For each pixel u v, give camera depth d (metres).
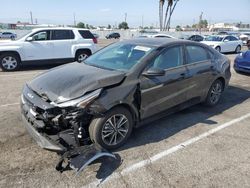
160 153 3.92
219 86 6.03
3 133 4.30
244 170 3.59
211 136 4.55
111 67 4.35
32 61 10.51
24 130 4.43
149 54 4.33
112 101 3.62
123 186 3.16
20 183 3.12
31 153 3.73
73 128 3.45
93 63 4.70
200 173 3.48
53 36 10.82
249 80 9.05
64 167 3.42
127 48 4.74
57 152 3.62
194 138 4.45
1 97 6.28
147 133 4.54
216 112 5.71
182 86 4.82
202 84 5.38
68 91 3.49
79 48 11.31
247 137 4.58
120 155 3.81
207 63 5.48
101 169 3.45
